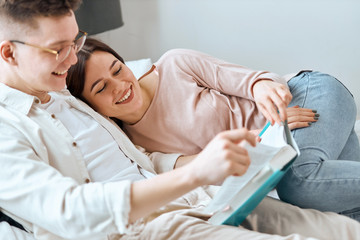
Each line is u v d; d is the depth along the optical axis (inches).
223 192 39.0
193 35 98.0
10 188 36.7
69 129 47.1
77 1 40.9
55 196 35.2
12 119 42.4
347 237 41.1
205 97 58.4
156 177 34.7
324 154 50.1
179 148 58.8
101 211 34.1
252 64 97.9
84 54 52.3
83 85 53.1
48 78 41.6
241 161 32.3
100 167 46.8
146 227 42.9
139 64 71.6
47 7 37.4
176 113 57.9
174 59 59.8
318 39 92.7
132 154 52.5
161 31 98.9
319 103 54.4
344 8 89.3
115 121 60.1
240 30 95.5
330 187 47.1
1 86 43.9
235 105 58.7
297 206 49.2
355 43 91.3
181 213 44.3
